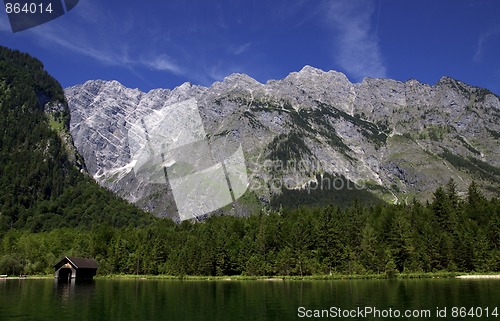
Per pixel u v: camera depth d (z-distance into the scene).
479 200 183.38
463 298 70.19
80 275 140.62
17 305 66.06
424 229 153.88
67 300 73.12
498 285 95.81
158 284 118.44
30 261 173.38
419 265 141.00
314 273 143.00
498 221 154.62
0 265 163.25
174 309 61.50
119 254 173.25
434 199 176.88
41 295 82.44
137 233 193.75
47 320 51.91
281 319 52.59
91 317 54.25
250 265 149.38
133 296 80.62
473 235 150.50
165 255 170.25
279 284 113.00
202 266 151.75
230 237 166.62
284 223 171.00
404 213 173.25
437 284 100.88
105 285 114.12
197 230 194.38
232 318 53.47
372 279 126.38
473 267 140.38
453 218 162.00
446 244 141.75
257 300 72.06
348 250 148.00
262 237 159.38
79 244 189.38
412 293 79.25
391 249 146.12
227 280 137.88
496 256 140.25
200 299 74.62
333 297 74.62
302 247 151.62
